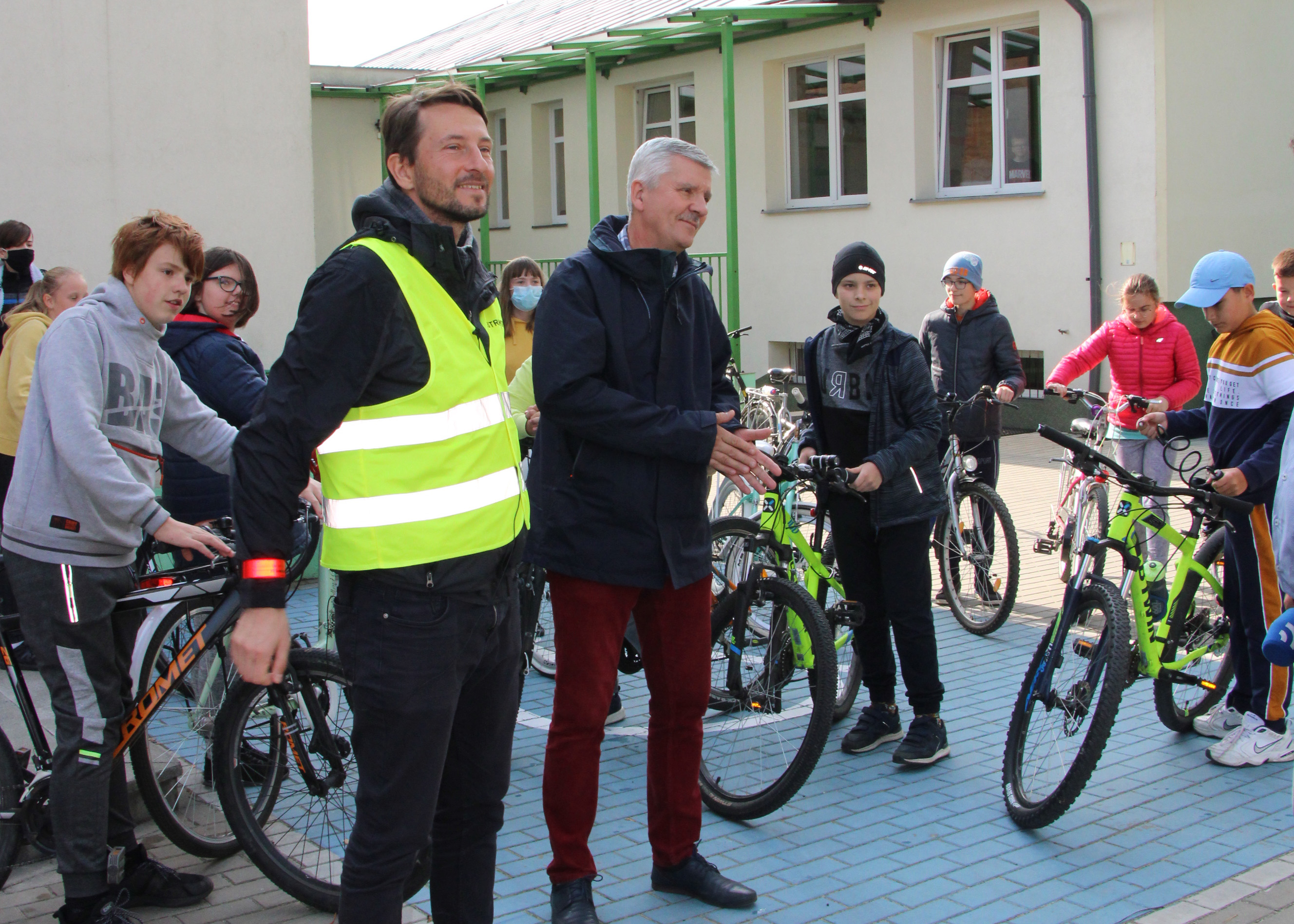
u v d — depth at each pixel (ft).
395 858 8.45
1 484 16.85
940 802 13.96
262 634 7.92
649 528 10.78
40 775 11.78
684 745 11.59
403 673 8.23
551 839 11.21
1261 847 12.68
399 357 8.12
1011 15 43.68
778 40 51.90
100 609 10.69
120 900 10.86
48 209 23.36
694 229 11.07
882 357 15.10
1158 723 16.60
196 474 14.75
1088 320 42.70
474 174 8.35
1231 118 42.32
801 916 11.28
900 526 14.83
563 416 10.50
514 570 8.95
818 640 13.04
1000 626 21.35
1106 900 11.52
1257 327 14.89
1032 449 40.86
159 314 11.07
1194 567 15.37
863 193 50.67
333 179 62.13
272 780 12.06
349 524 8.18
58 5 23.16
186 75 24.54
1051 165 43.21
